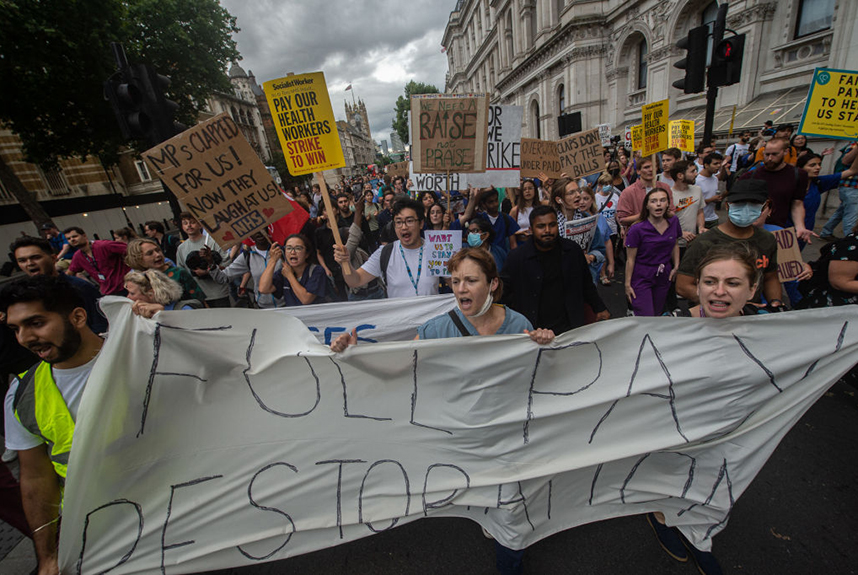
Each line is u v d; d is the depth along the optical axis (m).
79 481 1.41
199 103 18.50
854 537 1.87
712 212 5.31
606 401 1.66
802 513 2.01
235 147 2.46
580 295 2.62
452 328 1.85
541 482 1.72
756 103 12.06
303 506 1.70
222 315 1.54
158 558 1.59
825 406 2.75
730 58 5.20
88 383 1.40
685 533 1.80
